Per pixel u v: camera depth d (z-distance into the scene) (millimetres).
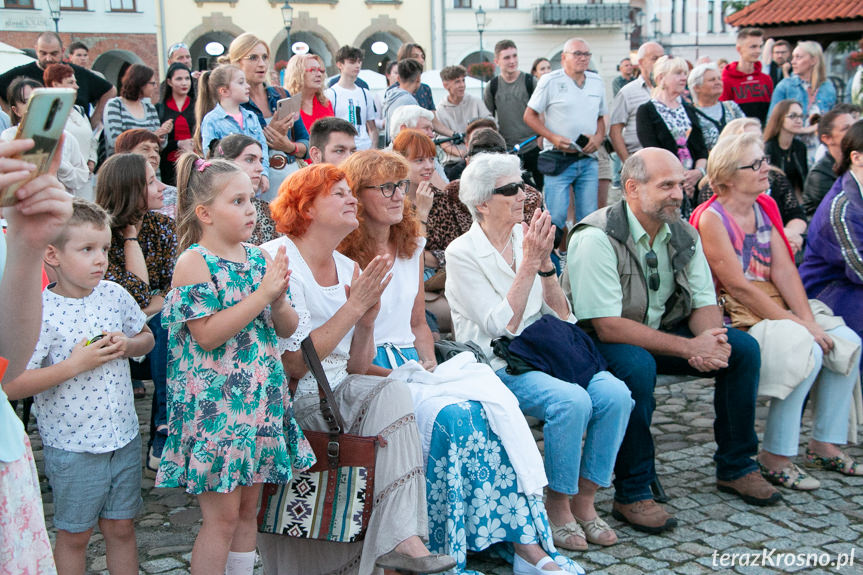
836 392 4398
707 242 4480
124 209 4020
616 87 13805
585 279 4039
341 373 3230
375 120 8492
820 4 14156
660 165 3975
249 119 5707
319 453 2941
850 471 4402
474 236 3971
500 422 3285
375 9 35844
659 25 41844
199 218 2809
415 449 2938
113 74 34812
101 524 2969
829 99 9172
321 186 3096
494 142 5641
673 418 5219
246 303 2623
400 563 2805
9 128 5805
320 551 3100
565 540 3549
